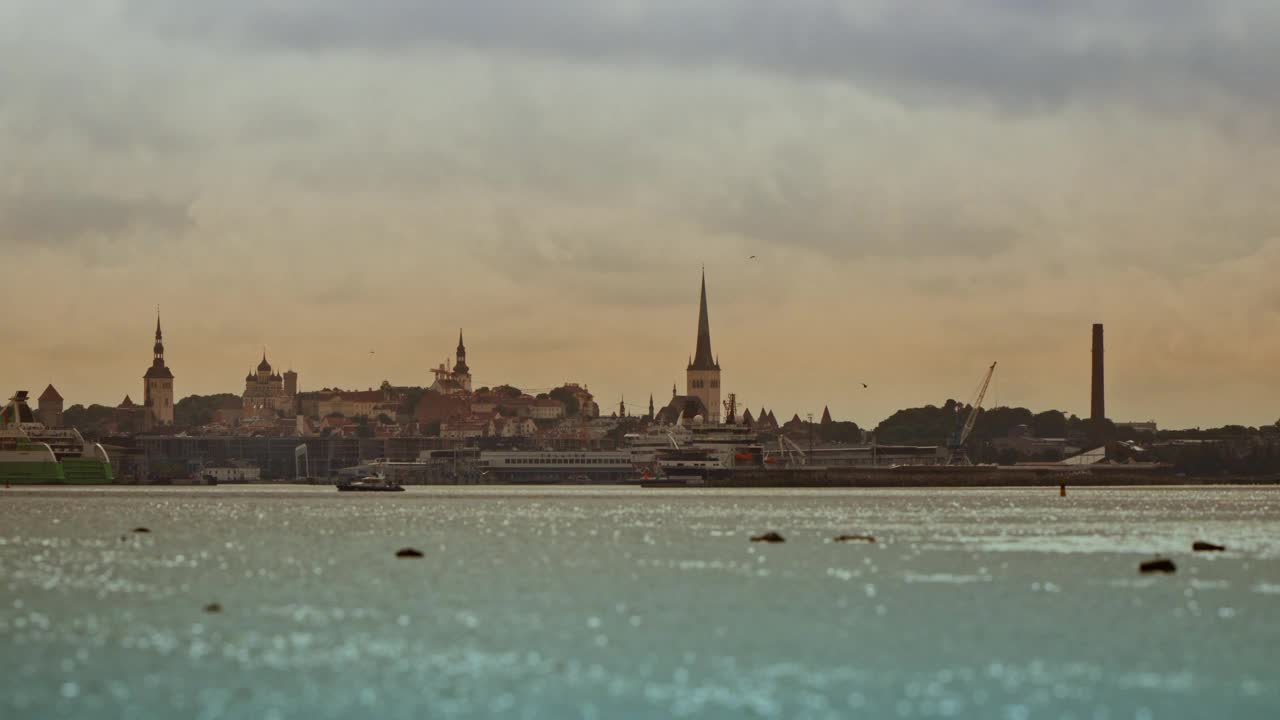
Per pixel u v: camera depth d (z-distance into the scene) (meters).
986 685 91.44
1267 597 132.12
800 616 119.88
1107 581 146.62
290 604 126.75
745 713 83.94
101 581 145.75
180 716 82.69
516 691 89.38
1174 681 92.75
